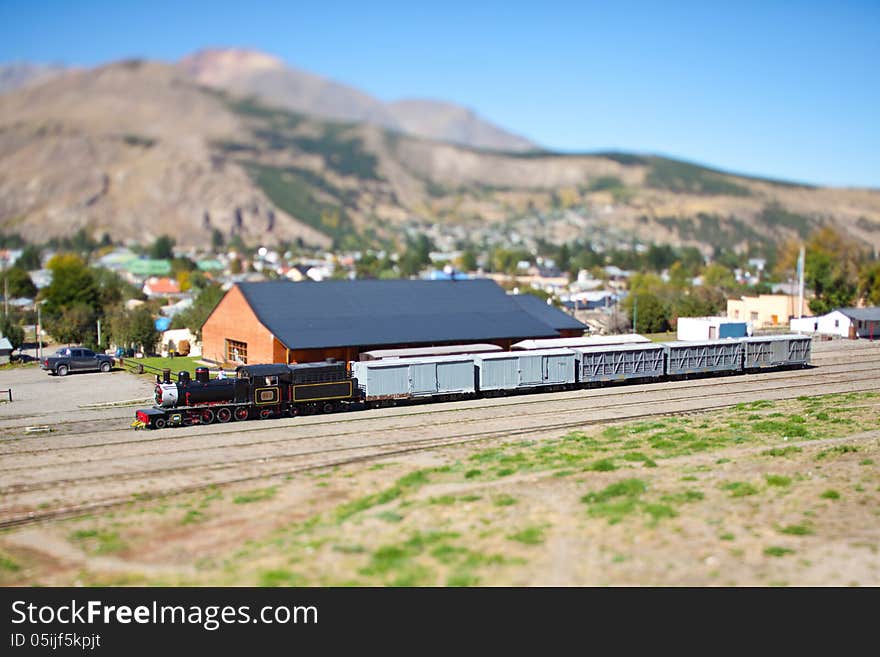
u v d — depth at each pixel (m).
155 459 33.06
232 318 63.06
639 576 18.22
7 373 65.44
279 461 32.59
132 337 78.25
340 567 19.25
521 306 69.19
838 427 36.16
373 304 63.22
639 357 56.50
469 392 49.44
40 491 28.02
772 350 63.09
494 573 18.53
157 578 19.31
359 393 46.16
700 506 23.36
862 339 90.44
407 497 25.64
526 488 26.22
